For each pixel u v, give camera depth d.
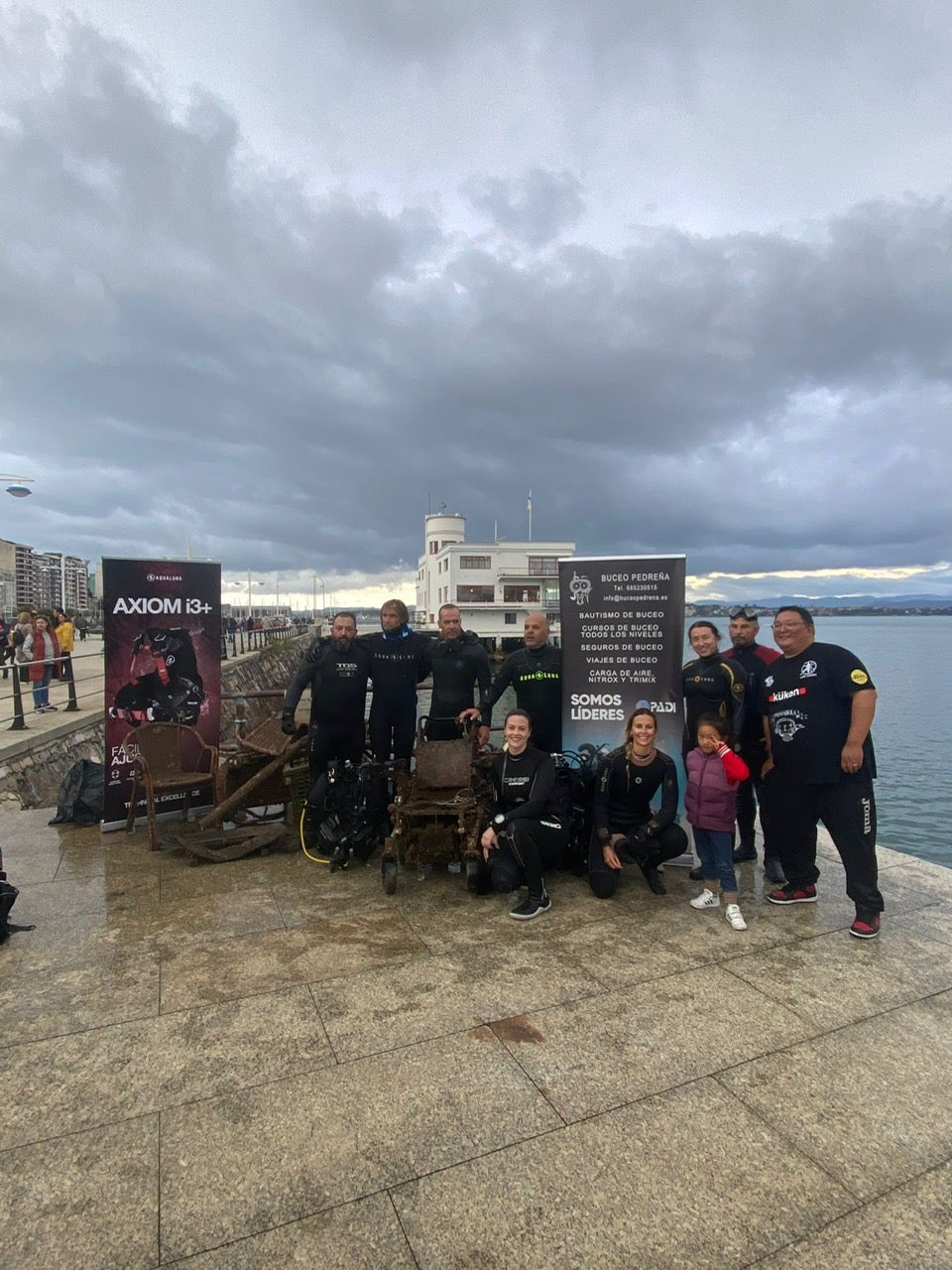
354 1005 3.25
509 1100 2.60
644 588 5.48
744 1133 2.44
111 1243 2.00
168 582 6.21
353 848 5.17
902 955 3.80
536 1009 3.22
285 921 4.21
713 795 4.30
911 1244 2.01
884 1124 2.50
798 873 4.51
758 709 5.11
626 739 4.69
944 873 5.11
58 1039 2.99
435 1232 2.04
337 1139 2.41
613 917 4.31
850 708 4.17
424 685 7.22
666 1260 1.95
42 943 3.90
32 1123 2.49
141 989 3.39
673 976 3.54
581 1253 1.97
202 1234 2.03
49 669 12.99
